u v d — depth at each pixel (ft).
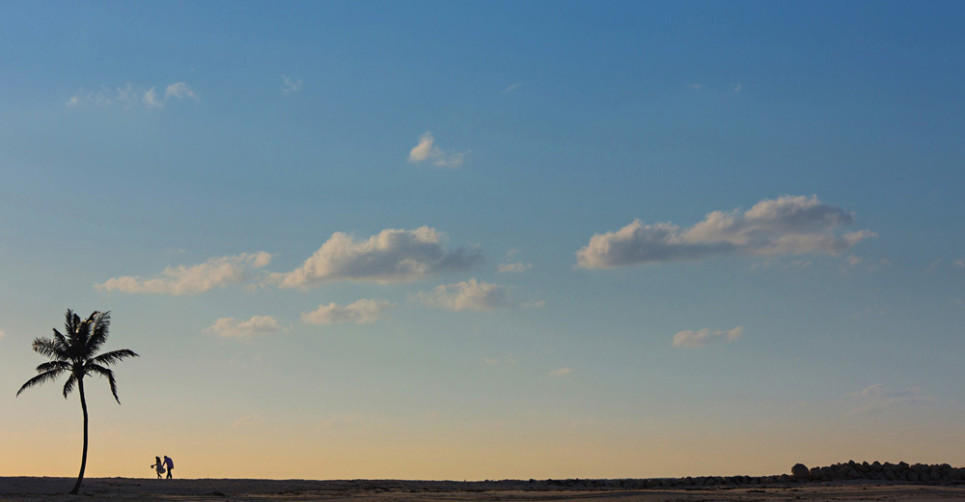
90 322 230.07
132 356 234.17
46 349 225.15
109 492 227.81
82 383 228.84
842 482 243.40
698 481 256.32
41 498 210.59
